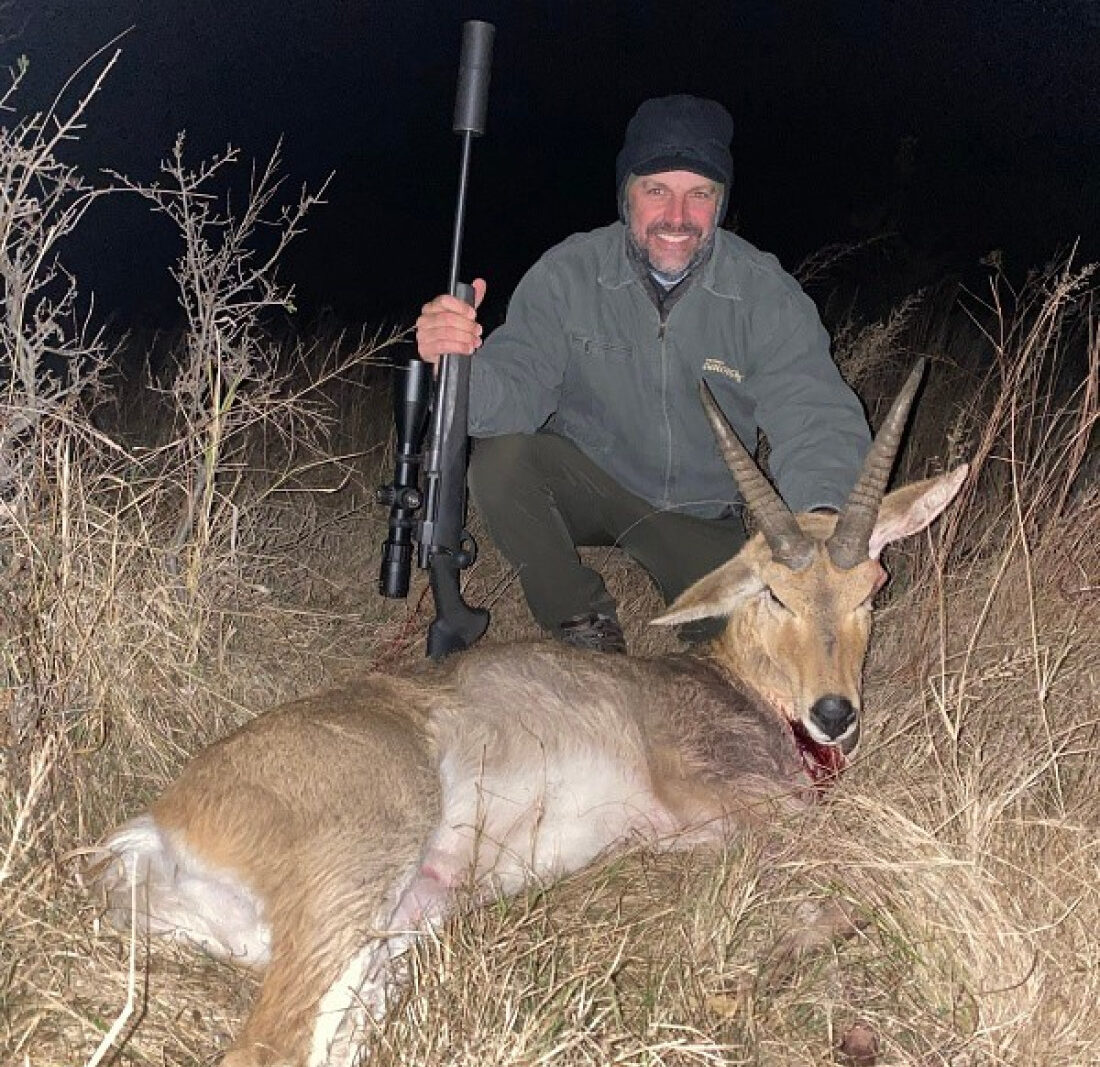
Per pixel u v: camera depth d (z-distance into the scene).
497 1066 1.08
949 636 1.82
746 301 1.77
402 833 1.34
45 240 1.69
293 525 2.20
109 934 1.21
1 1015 1.12
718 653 1.69
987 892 1.25
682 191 1.73
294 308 1.86
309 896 1.27
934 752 1.48
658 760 1.56
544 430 1.89
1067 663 1.73
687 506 1.89
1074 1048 1.17
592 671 1.57
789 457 1.71
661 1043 1.11
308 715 1.36
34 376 1.60
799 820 1.48
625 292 1.79
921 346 3.19
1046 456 1.98
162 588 1.60
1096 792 1.48
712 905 1.33
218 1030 1.19
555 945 1.21
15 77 1.72
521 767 1.48
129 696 1.51
